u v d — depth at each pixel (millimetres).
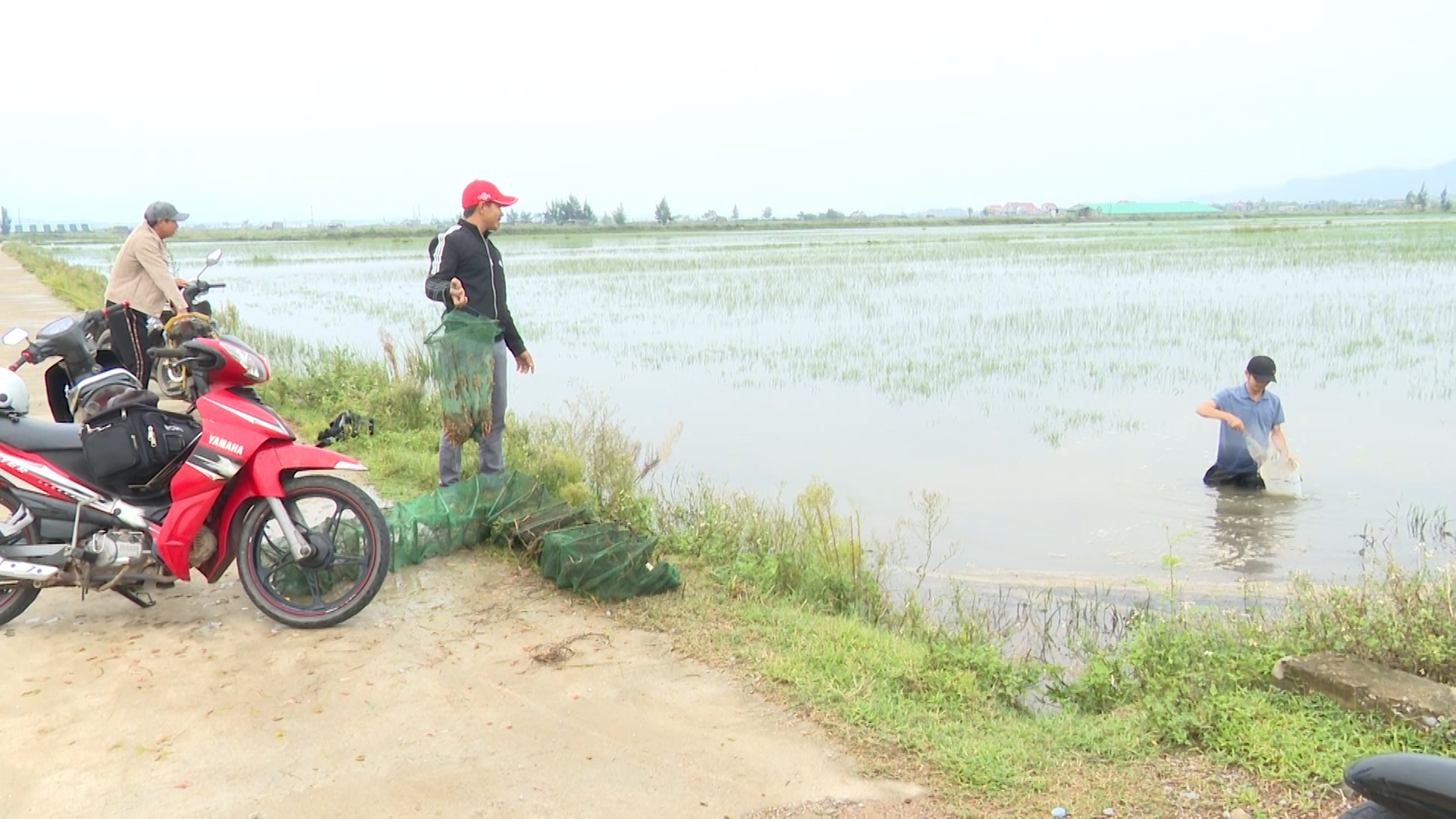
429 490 7266
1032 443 11117
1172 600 5781
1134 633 4984
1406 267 35719
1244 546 7777
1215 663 4379
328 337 20203
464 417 6223
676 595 5480
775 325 21562
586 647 4797
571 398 13711
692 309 25109
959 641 4918
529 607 5273
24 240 106812
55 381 6035
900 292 29000
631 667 4594
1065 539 7969
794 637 4906
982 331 19891
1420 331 18719
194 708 4195
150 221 8969
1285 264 38250
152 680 4426
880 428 11891
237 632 4926
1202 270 35812
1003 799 3561
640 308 25625
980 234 89000
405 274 43281
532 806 3547
